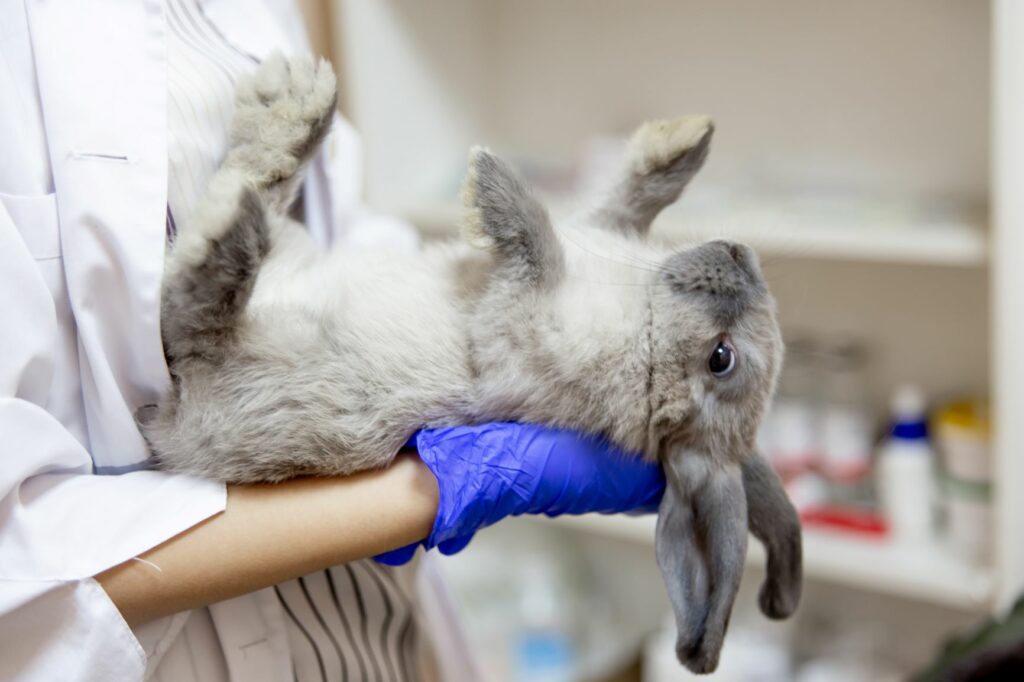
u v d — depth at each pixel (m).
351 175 1.22
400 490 0.84
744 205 1.73
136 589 0.74
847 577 1.65
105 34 0.82
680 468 0.89
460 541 0.88
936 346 1.79
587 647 2.04
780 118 1.86
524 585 2.09
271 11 1.05
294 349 0.83
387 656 0.98
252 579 0.77
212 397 0.81
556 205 1.76
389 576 0.99
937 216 1.63
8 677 0.72
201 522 0.78
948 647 1.12
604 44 2.00
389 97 1.92
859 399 1.83
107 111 0.80
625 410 0.88
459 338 0.87
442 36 2.01
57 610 0.72
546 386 0.87
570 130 2.10
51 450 0.75
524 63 2.11
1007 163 1.34
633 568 2.20
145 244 0.78
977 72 1.67
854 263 1.81
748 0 1.82
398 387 0.85
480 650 1.91
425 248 0.96
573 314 0.86
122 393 0.83
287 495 0.82
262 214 0.77
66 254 0.78
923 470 1.66
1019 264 1.37
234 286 0.76
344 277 0.90
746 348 0.88
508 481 0.84
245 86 0.87
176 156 0.84
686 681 1.87
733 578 0.85
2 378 0.73
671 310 0.87
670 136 0.93
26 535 0.72
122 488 0.78
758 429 0.92
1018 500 1.45
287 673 0.89
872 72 1.75
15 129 0.78
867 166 1.80
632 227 0.97
